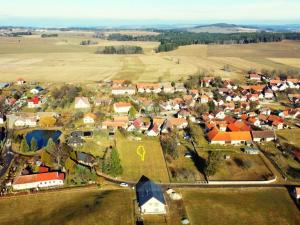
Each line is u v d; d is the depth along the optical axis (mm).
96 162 122188
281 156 129250
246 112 184375
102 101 199625
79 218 89438
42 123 163125
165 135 148500
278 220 90750
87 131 153000
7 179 110375
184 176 113312
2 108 184500
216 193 103750
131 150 133750
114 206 95188
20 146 137375
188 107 190000
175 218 90688
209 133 145125
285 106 198375
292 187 107750
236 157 128375
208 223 88750
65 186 106312
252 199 100562
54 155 122000
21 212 92812
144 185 102750
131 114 174750
